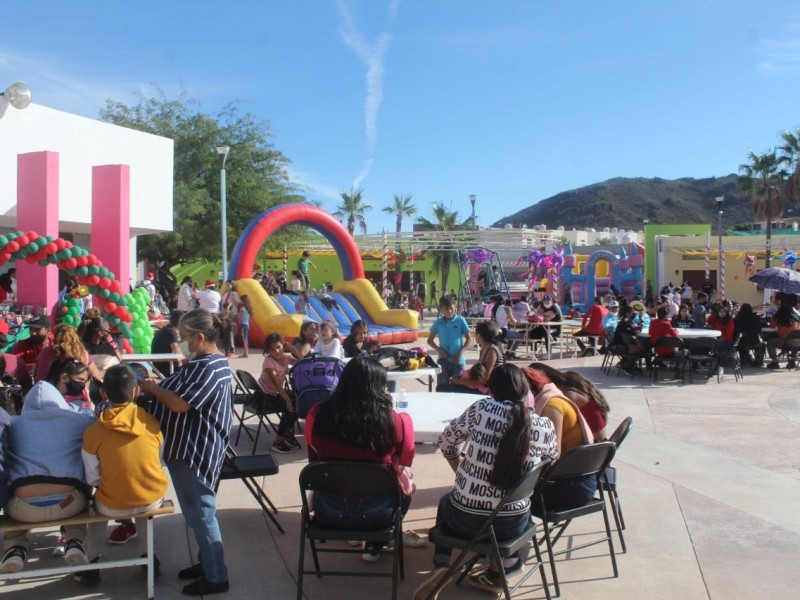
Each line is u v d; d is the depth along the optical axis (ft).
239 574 14.51
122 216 46.57
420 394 21.90
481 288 104.01
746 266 121.90
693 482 20.86
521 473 12.48
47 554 15.02
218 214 102.63
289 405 23.98
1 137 46.91
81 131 53.11
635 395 36.06
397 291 107.65
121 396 12.89
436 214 152.46
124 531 15.84
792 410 31.99
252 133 108.37
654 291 138.41
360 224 184.96
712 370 41.11
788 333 45.16
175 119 105.70
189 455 13.26
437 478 21.11
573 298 110.63
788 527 17.28
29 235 31.12
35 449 12.66
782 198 134.62
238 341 56.03
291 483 20.61
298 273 79.30
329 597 13.56
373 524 12.96
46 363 19.76
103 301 33.04
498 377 13.09
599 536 16.70
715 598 13.56
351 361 13.58
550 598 13.51
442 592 13.85
